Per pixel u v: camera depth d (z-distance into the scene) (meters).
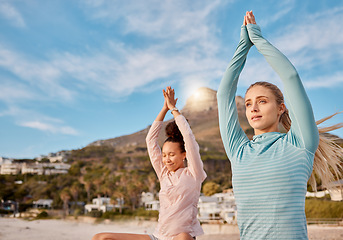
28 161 109.25
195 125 146.38
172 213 2.40
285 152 1.71
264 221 1.66
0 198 75.00
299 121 1.69
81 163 102.00
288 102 1.74
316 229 24.03
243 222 1.75
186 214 2.40
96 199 73.12
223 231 37.56
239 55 2.04
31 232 41.44
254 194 1.71
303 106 1.68
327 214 26.86
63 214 68.81
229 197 57.78
